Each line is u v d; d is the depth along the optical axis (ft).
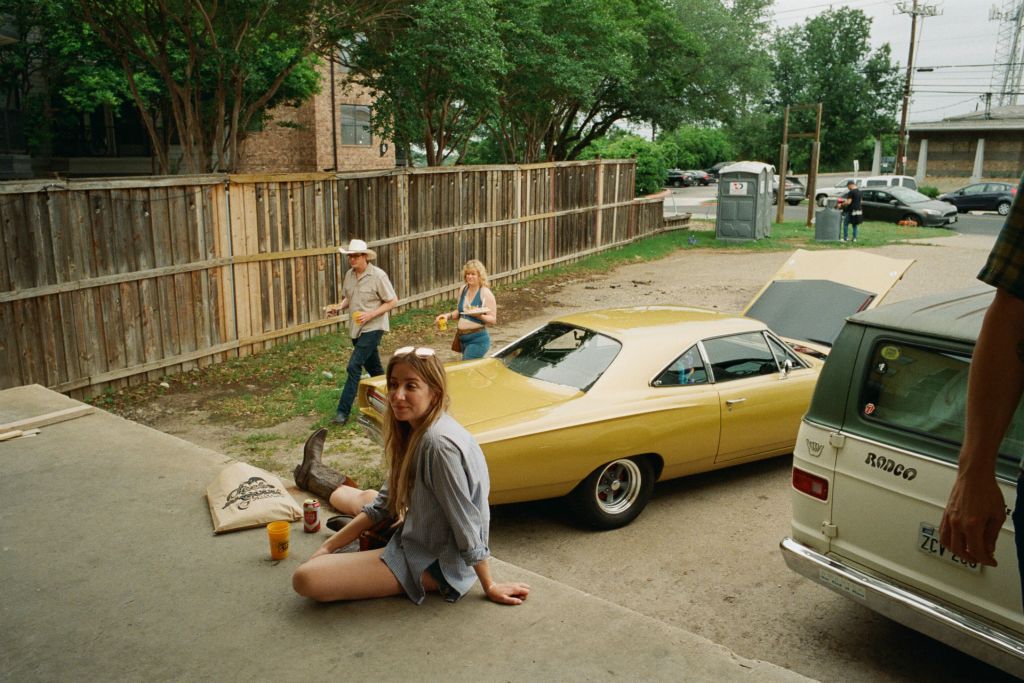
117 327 29.48
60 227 27.22
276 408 28.45
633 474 19.48
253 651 10.05
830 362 14.01
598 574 17.04
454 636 10.43
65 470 16.24
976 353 5.03
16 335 26.14
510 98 62.95
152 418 27.22
